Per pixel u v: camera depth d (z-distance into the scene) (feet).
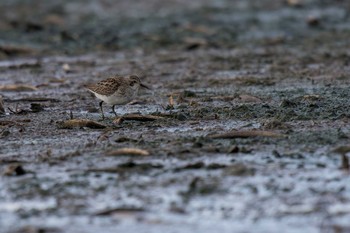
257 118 52.37
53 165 42.27
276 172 39.96
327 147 44.01
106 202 36.58
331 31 104.06
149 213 35.24
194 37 101.40
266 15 116.98
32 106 58.80
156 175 39.96
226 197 36.81
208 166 40.86
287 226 33.47
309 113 52.60
